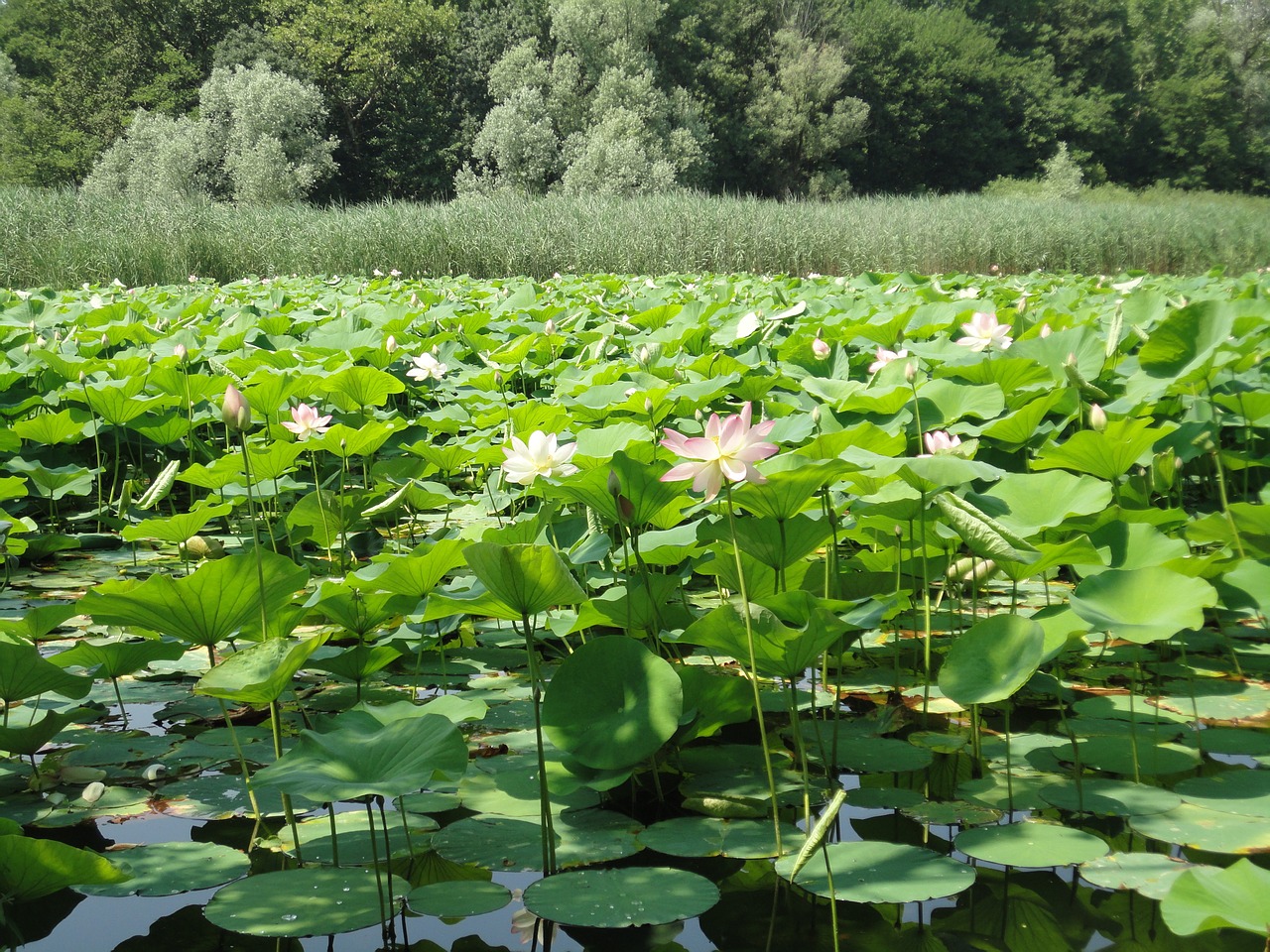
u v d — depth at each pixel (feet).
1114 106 170.60
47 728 7.10
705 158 129.08
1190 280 36.68
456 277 52.39
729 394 14.43
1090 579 7.16
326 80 127.44
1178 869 5.86
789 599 6.89
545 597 6.06
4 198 48.47
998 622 6.88
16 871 5.14
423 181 131.85
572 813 6.82
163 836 6.57
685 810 6.89
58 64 142.20
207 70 137.39
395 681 9.28
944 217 69.92
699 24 145.28
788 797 6.99
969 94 157.17
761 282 39.93
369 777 5.43
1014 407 12.60
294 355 17.72
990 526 6.85
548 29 140.77
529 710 8.49
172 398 14.99
